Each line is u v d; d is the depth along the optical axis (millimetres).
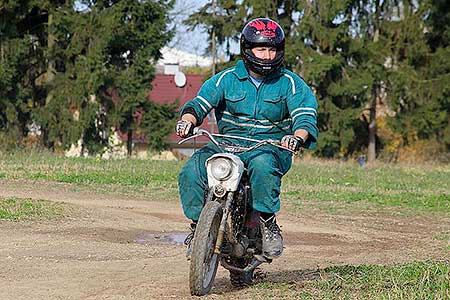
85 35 72062
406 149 88000
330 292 13141
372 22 85438
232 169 12008
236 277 13789
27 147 71062
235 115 13117
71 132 73625
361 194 39031
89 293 13125
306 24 82250
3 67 71000
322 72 80500
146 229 24016
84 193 35969
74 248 18984
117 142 79625
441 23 84500
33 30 74875
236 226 12391
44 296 12789
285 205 33594
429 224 28172
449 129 84938
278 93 13000
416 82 84188
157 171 48188
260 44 12727
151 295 12969
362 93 83312
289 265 17328
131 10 72750
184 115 12859
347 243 22266
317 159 78750
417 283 13594
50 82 74062
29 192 34844
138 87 74625
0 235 20828
